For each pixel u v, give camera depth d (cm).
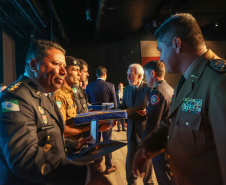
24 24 657
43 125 82
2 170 75
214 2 573
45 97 90
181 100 78
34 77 92
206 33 870
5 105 72
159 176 169
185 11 629
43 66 89
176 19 80
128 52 902
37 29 646
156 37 91
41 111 84
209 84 66
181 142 77
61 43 810
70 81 166
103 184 69
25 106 75
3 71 609
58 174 66
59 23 606
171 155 85
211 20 730
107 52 908
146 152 100
